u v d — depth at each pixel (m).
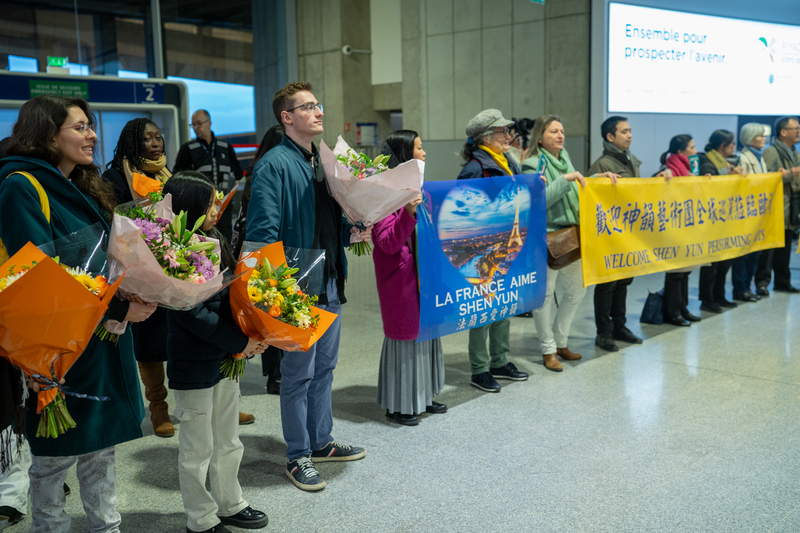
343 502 2.65
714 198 5.55
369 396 3.96
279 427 3.47
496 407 3.72
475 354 4.04
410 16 11.04
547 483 2.79
